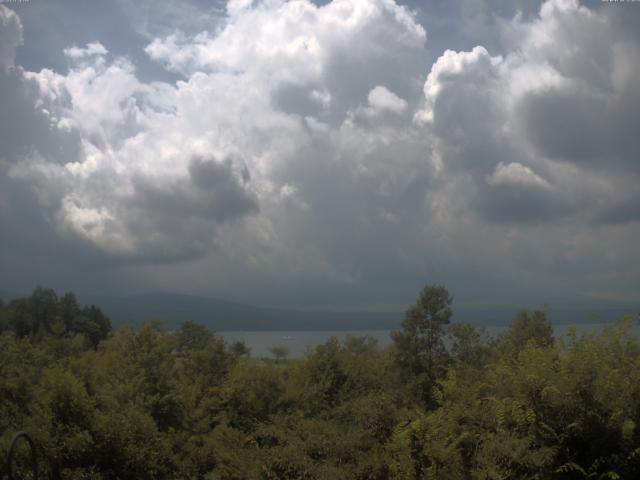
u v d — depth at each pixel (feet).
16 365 38.45
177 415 41.39
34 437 27.94
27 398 33.83
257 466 29.86
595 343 24.90
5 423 31.60
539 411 22.47
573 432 21.88
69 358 40.11
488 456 22.63
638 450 20.79
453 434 25.44
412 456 26.02
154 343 46.85
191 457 37.06
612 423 21.70
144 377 40.93
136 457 30.91
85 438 28.76
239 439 36.37
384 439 29.58
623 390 22.06
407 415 29.14
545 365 23.17
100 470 29.86
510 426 23.76
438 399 28.73
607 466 21.59
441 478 23.94
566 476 21.93
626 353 24.85
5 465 26.86
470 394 26.63
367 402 32.04
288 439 31.27
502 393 24.22
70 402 29.81
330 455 29.81
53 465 28.14
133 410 32.83
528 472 22.08
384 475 27.63
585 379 21.88
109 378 38.78
